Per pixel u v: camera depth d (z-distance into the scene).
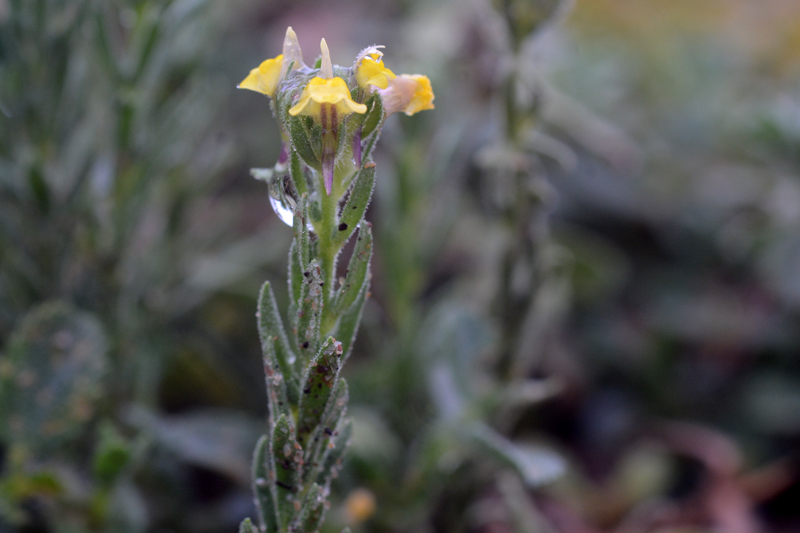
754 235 0.60
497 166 0.36
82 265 0.38
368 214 0.56
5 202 0.36
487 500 0.46
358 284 0.30
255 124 0.69
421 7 0.72
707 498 0.46
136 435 0.37
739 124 0.67
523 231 0.37
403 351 0.40
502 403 0.37
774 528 0.46
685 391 0.56
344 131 0.29
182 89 0.39
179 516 0.39
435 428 0.37
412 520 0.38
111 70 0.36
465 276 0.55
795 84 0.77
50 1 0.36
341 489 0.38
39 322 0.36
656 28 0.86
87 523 0.35
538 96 0.36
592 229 0.68
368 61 0.29
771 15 0.87
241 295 0.49
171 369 0.47
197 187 0.40
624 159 0.41
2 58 0.36
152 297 0.40
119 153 0.36
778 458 0.51
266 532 0.31
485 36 0.45
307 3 0.88
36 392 0.35
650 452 0.49
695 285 0.64
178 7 0.36
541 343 0.54
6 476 0.36
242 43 0.77
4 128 0.36
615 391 0.57
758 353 0.57
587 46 0.76
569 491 0.48
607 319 0.60
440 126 0.42
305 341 0.29
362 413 0.40
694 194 0.68
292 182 0.29
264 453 0.30
